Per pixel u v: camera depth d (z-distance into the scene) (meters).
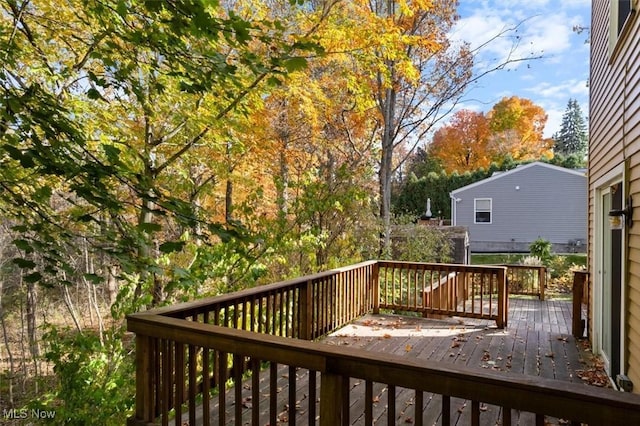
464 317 6.21
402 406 3.20
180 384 2.48
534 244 15.80
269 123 8.80
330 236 8.48
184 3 1.85
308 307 4.68
